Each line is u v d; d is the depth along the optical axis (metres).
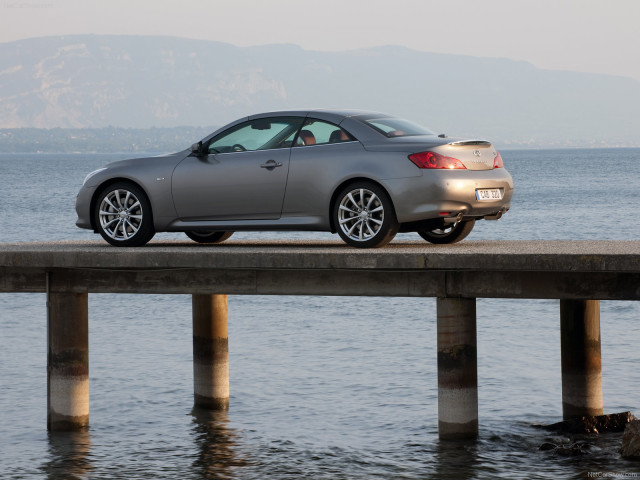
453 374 10.92
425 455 11.49
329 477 10.84
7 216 60.56
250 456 11.79
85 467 11.28
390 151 11.70
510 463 11.02
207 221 12.54
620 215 55.66
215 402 14.16
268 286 10.70
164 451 12.00
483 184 11.80
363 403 14.50
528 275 9.83
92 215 13.20
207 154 12.59
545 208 63.09
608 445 11.62
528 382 15.67
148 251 10.66
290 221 12.05
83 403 12.33
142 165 12.88
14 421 13.52
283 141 12.26
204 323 14.01
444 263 9.66
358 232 11.89
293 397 14.97
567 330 12.59
